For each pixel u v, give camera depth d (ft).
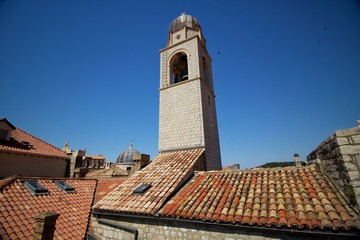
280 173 26.78
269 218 17.85
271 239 17.66
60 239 26.43
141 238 23.97
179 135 47.67
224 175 30.25
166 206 24.18
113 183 48.11
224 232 19.63
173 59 58.44
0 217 25.00
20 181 35.32
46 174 62.28
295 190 21.33
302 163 35.94
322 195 19.08
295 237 16.99
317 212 17.20
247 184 25.59
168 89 53.83
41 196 33.73
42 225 20.89
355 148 15.31
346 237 15.47
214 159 47.85
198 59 52.11
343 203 17.75
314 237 16.40
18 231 24.26
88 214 35.27
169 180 30.66
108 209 26.71
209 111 52.21
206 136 45.93
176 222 22.39
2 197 28.48
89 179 50.44
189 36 58.44
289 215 17.60
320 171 24.41
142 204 25.46
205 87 53.01
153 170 36.76
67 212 32.91
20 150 56.39
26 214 27.76
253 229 18.45
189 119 47.62
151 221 24.03
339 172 17.60
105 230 27.40
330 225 15.35
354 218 15.80
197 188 27.58
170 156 42.96
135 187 31.32
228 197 23.21
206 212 20.93
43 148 66.18
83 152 74.02
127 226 25.43
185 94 50.44
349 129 15.90
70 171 69.36
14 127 59.62
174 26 62.34
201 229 20.81
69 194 39.14
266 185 24.23
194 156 39.96
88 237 29.09
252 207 20.22
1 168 51.52
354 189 14.65
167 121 50.72
